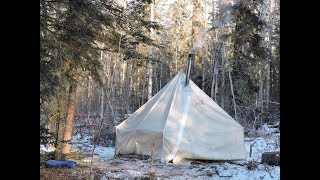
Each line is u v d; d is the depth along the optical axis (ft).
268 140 48.37
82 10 28.91
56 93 27.32
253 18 65.10
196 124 36.60
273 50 89.25
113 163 33.06
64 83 30.55
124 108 80.64
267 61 72.02
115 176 27.22
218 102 74.33
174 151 35.14
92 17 29.94
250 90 66.90
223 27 73.77
